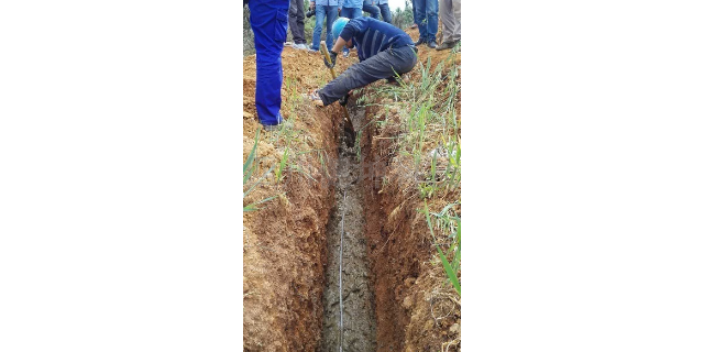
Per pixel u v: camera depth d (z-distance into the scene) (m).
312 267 3.07
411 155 3.40
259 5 3.00
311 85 4.87
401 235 3.04
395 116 4.18
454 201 2.65
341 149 4.95
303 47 6.06
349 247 3.79
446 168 2.89
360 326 3.22
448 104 3.67
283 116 3.70
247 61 4.86
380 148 4.09
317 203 3.39
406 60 4.44
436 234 2.52
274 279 2.35
